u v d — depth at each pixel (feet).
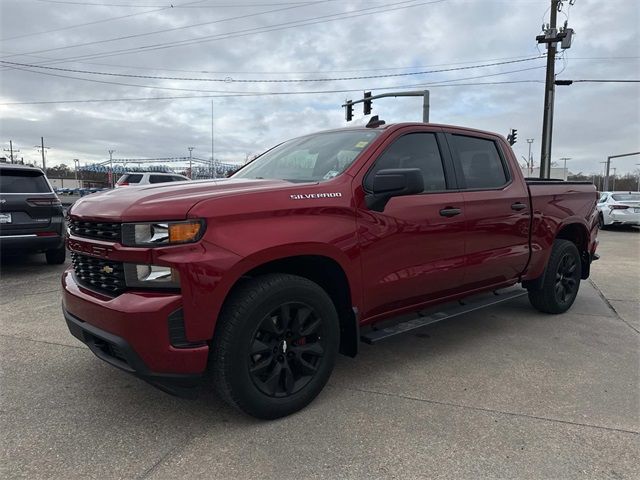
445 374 12.41
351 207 10.68
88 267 9.96
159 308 8.45
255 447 8.96
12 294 20.58
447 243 12.78
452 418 10.11
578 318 17.66
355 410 10.42
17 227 24.08
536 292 17.43
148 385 11.54
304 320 10.06
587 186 18.74
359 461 8.56
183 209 8.67
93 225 9.71
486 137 15.02
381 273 11.32
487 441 9.23
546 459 8.66
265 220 9.39
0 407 10.46
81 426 9.69
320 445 9.05
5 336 14.99
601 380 12.09
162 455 8.70
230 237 8.91
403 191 10.52
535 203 15.76
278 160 13.52
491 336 15.49
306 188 10.18
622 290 22.80
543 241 16.22
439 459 8.63
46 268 27.02
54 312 17.70
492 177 14.79
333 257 10.27
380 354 13.84
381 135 11.98
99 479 8.02
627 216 59.82
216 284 8.69
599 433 9.56
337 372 12.53
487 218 13.93
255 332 9.30
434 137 13.32
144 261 8.63
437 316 13.38
